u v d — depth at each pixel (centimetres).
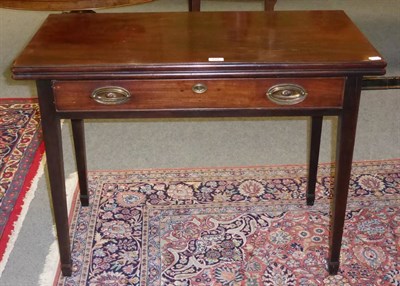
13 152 243
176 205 209
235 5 415
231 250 187
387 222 199
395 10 420
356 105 147
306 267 180
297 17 176
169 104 146
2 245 191
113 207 208
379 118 273
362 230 196
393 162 236
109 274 178
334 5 426
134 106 146
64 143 250
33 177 226
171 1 428
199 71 141
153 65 140
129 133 262
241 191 217
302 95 145
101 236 194
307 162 237
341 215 166
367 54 146
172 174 229
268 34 162
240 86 144
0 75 317
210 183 222
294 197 213
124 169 233
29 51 148
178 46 153
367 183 221
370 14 411
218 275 177
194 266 181
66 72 139
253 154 244
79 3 218
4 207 209
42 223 201
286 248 188
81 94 144
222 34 162
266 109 148
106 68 139
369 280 175
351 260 183
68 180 223
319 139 196
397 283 174
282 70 141
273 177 226
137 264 182
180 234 195
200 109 147
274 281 175
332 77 143
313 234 194
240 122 272
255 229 196
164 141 255
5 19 401
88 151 247
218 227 198
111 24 171
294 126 268
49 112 146
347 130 151
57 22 171
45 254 187
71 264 177
